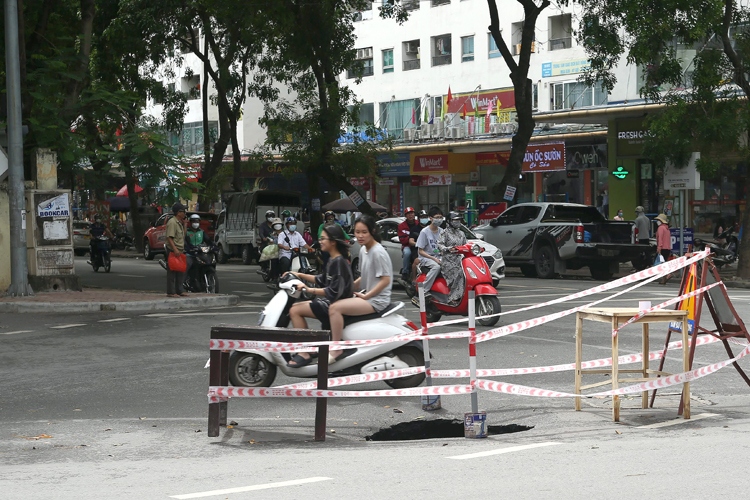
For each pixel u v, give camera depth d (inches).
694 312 364.5
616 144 1565.0
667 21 1066.1
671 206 1253.1
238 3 1323.8
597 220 1209.4
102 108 919.7
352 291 421.7
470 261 643.5
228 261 1818.4
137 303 789.9
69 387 457.7
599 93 1907.0
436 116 2251.5
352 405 403.5
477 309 646.5
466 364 493.7
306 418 377.1
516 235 1213.7
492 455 295.1
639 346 553.3
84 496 246.8
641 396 399.9
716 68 1083.3
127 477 274.4
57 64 911.7
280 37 1485.0
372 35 2390.5
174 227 821.9
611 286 363.9
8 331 661.3
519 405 394.9
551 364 493.7
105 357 545.6
